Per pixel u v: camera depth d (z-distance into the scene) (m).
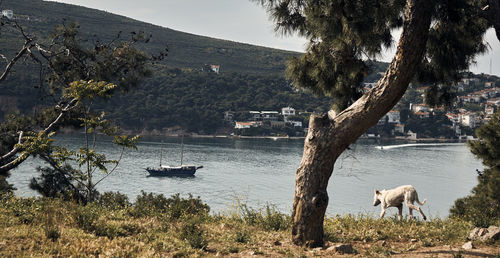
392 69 7.45
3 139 22.92
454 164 138.62
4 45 163.75
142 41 25.67
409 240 8.90
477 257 7.04
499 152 18.58
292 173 114.69
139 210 11.53
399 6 8.70
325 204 7.89
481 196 22.53
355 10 8.80
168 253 7.11
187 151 156.62
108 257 6.38
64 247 6.59
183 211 11.19
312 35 9.80
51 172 23.75
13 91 160.25
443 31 9.01
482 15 7.72
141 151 149.12
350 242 8.70
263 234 9.24
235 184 97.50
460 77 9.73
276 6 9.49
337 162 137.88
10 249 6.30
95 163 16.38
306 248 7.76
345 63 9.54
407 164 136.12
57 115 24.12
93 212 9.33
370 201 81.56
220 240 8.42
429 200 83.19
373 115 7.64
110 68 24.36
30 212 9.00
